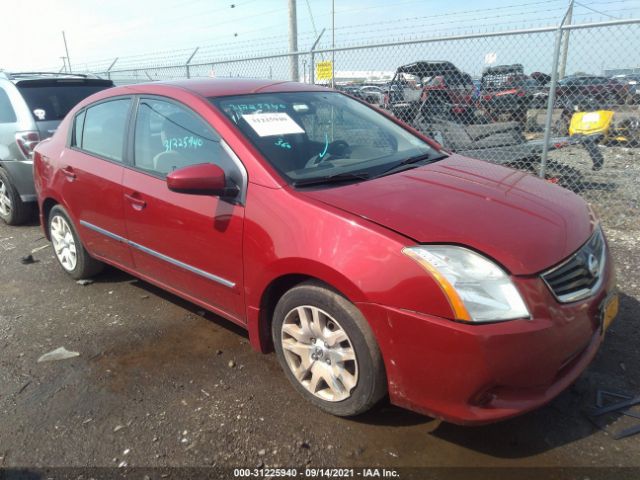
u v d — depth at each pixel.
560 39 5.35
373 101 8.45
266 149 2.78
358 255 2.20
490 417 2.07
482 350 1.98
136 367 3.07
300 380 2.63
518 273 2.06
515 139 6.91
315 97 3.53
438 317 2.05
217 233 2.77
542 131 7.43
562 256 2.21
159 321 3.64
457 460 2.28
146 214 3.20
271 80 3.67
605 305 2.39
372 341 2.25
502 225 2.28
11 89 5.96
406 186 2.65
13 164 5.78
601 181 6.87
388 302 2.13
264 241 2.53
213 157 2.88
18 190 5.89
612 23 4.99
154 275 3.42
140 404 2.73
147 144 3.31
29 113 5.78
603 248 2.58
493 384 2.04
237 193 2.70
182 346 3.29
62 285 4.34
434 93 7.40
